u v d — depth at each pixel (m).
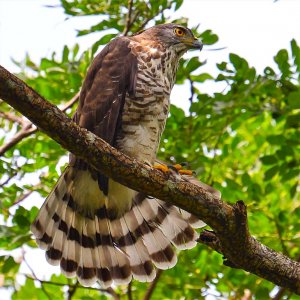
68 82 13.96
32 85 14.03
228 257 9.77
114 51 11.87
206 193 9.42
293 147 13.59
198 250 13.67
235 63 13.50
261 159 13.50
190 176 10.95
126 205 11.62
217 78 13.61
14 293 13.59
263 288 12.46
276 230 13.82
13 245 12.71
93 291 14.05
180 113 13.98
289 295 12.50
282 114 13.86
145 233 11.64
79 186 11.44
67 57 13.92
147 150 11.62
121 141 11.53
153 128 11.66
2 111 13.27
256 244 9.66
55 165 13.15
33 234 11.68
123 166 9.16
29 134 12.79
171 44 12.49
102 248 11.66
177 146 14.05
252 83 13.52
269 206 13.96
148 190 9.34
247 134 15.35
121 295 14.17
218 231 9.51
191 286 13.65
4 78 8.45
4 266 12.49
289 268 9.70
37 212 12.38
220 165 14.79
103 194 11.47
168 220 11.59
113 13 13.48
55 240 11.59
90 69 11.88
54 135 8.85
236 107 13.69
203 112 13.62
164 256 11.56
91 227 11.66
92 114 11.47
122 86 11.59
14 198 12.91
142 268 11.56
